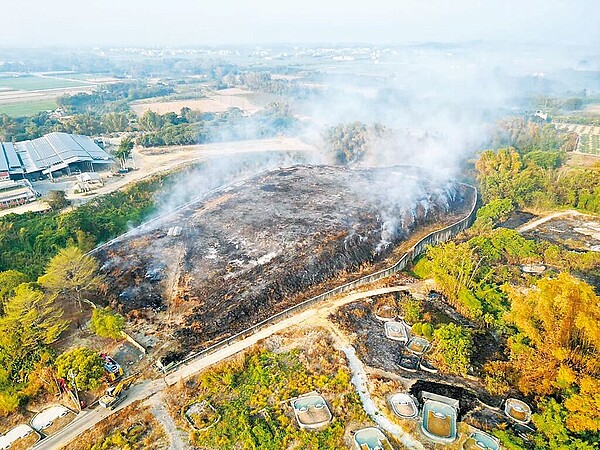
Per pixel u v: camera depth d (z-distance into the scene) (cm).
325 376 4147
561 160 10631
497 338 4772
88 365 3900
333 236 6562
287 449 3466
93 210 8106
